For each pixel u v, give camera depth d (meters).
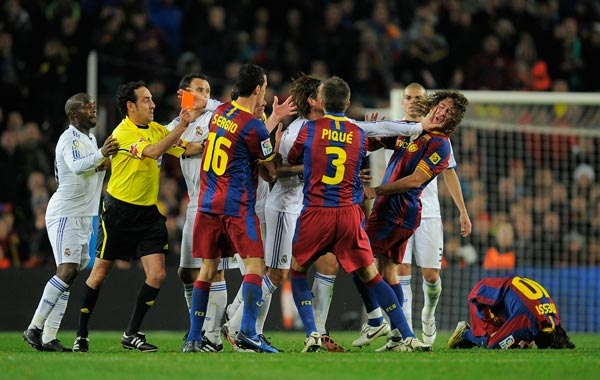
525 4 62.88
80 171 27.23
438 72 58.97
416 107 29.19
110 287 42.53
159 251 27.50
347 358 23.42
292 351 26.84
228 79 57.12
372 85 58.91
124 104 27.48
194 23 58.25
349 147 25.27
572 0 63.97
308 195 25.36
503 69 59.34
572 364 22.34
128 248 27.73
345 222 25.20
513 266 47.56
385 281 27.42
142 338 27.36
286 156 27.33
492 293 28.83
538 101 42.06
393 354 24.98
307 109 27.28
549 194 50.81
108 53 54.50
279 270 28.08
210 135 25.67
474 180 49.50
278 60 58.88
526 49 60.59
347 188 25.33
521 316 27.95
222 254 26.30
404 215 27.00
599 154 52.78
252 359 22.97
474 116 47.25
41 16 54.62
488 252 47.34
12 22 53.94
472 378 20.06
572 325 44.44
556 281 44.47
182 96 26.41
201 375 19.91
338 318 41.78
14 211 47.53
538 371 21.11
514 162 52.16
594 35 60.19
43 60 54.31
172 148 28.02
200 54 57.41
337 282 41.84
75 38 54.75
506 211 51.06
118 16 55.09
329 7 60.16
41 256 46.12
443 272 44.00
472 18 60.88
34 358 23.47
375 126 26.23
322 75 57.62
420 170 26.31
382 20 60.41
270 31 61.28
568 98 42.06
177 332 42.44
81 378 19.48
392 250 27.36
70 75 54.25
